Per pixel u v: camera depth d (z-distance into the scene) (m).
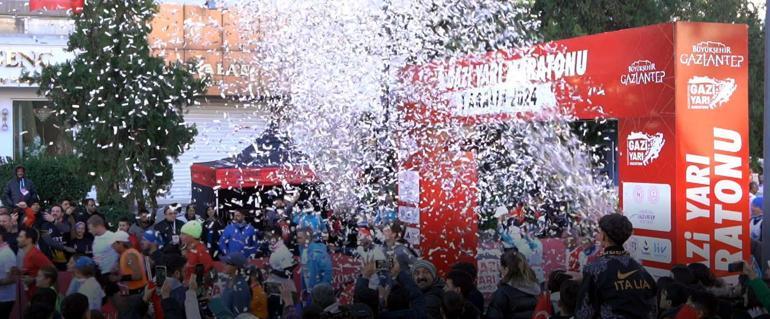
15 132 24.23
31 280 8.91
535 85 10.23
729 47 8.76
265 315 8.11
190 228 8.73
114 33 14.93
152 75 14.91
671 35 8.58
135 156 15.23
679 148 8.59
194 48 15.52
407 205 11.57
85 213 13.62
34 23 23.92
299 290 9.78
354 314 5.55
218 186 13.35
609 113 9.34
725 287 6.78
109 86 15.00
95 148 15.13
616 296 5.09
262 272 9.12
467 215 11.40
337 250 11.13
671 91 8.59
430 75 11.06
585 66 9.61
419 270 7.34
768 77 8.40
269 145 12.92
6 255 8.95
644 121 9.02
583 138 13.16
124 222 11.34
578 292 5.39
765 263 8.50
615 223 5.25
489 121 10.91
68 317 6.16
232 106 18.39
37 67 23.36
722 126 8.75
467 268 7.75
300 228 10.47
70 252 12.27
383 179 12.03
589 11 19.41
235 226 11.94
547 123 11.48
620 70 9.17
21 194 16.83
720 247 8.78
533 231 11.93
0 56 23.17
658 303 5.95
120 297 8.53
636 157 9.14
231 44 12.80
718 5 20.33
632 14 19.62
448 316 5.89
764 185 8.52
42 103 24.36
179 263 7.36
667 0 19.97
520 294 6.62
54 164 19.88
